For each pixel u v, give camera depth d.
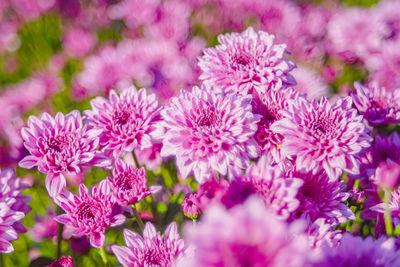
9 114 0.57
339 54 0.59
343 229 0.41
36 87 0.62
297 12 0.70
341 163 0.38
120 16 0.75
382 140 0.42
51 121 0.41
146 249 0.37
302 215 0.37
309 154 0.39
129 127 0.41
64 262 0.40
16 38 0.78
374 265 0.33
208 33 0.71
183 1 0.71
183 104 0.39
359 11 0.64
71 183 0.49
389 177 0.36
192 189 0.49
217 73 0.42
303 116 0.39
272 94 0.41
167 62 0.59
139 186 0.39
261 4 0.69
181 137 0.39
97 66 0.58
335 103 0.41
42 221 0.48
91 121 0.42
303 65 0.60
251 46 0.43
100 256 0.44
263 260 0.30
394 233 0.36
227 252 0.30
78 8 0.80
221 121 0.39
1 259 0.43
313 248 0.35
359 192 0.40
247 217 0.30
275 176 0.36
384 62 0.54
